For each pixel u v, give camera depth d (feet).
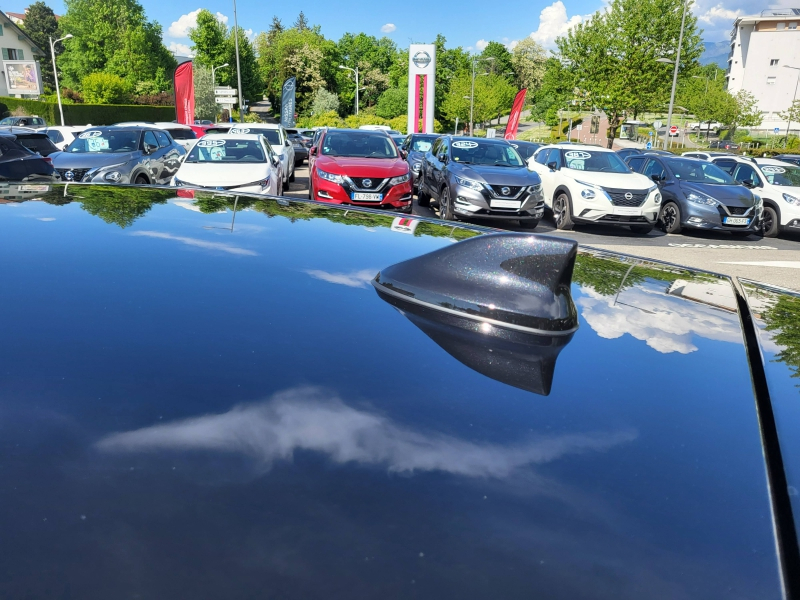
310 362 1.66
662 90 93.50
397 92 217.15
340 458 1.26
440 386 1.59
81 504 1.09
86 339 1.68
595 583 1.02
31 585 0.93
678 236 30.48
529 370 1.73
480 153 31.42
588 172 30.63
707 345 2.21
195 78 185.37
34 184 4.33
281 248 2.92
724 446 1.47
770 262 24.18
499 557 1.06
